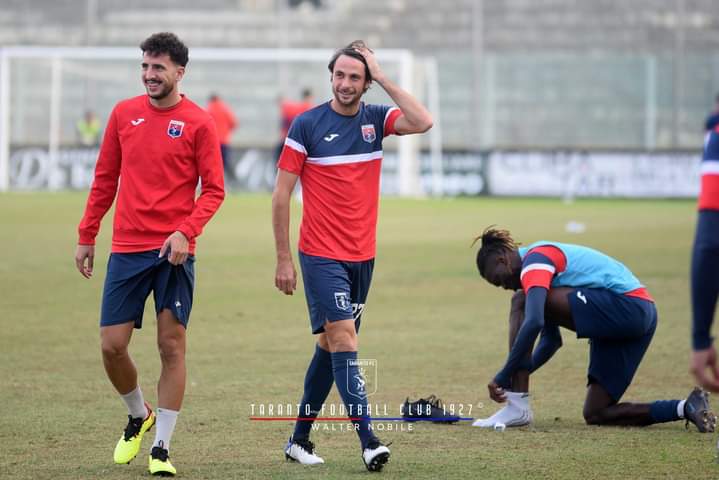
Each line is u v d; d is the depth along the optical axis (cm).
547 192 11681
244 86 13000
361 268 1947
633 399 2544
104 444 2062
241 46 13775
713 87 12756
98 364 2908
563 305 2214
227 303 4075
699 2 13825
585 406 2277
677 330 3550
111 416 2302
